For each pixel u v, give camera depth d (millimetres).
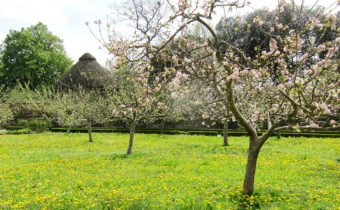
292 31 5875
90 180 7867
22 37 43594
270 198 5988
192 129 26250
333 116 5461
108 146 16641
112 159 11680
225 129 15812
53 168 9734
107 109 17141
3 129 29312
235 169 9305
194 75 6230
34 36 45750
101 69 34562
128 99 13562
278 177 7914
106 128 28312
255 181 7551
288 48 5758
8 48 43781
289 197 6109
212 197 6148
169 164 10352
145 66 5973
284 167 9391
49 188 7160
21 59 43562
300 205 5527
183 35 6617
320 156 11539
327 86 5832
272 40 6320
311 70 5926
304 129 5930
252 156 6527
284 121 6047
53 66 46156
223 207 5633
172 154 12844
